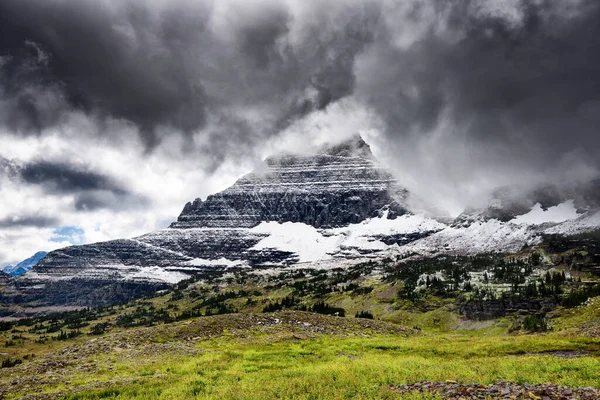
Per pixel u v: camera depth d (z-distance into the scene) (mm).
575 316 127375
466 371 33562
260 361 47281
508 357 43781
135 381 38469
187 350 54781
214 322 71375
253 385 32969
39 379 41125
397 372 34594
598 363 34156
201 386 34062
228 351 53312
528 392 24719
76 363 48188
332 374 35469
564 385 26719
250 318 75562
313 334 68812
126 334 63688
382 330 78938
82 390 35656
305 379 33344
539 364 35188
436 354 52719
